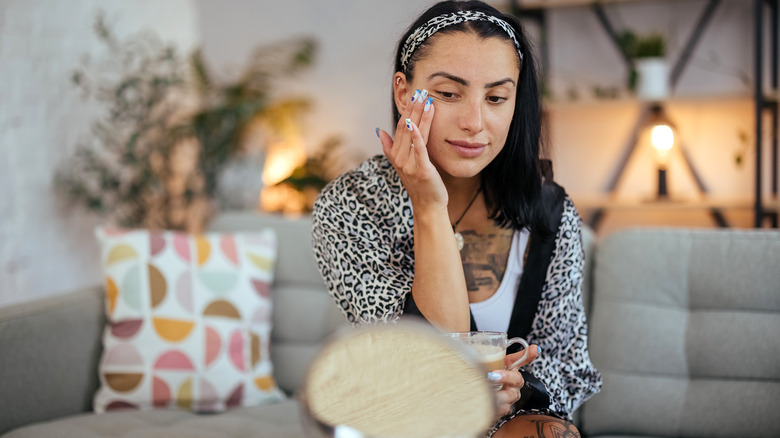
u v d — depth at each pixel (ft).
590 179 11.10
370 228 3.60
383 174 3.70
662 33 10.54
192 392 5.71
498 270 3.76
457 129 3.16
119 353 5.67
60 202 10.17
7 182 9.43
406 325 1.78
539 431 3.30
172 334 5.75
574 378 3.74
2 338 4.95
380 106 12.10
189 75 12.25
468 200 3.77
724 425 4.67
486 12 3.30
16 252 9.52
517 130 3.58
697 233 5.12
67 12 10.32
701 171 10.62
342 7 12.17
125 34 11.34
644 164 10.85
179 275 5.94
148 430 4.92
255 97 11.97
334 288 3.60
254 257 6.22
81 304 5.67
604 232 11.09
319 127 12.39
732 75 10.34
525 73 3.50
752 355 4.69
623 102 10.00
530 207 3.67
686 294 5.00
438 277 3.13
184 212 11.70
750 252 4.91
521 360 3.07
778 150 10.22
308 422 1.75
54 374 5.35
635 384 4.87
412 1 11.82
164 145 11.11
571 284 3.77
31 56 9.77
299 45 12.34
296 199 11.29
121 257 5.93
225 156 11.68
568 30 10.88
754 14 9.87
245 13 12.59
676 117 10.64
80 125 10.50
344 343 1.76
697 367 4.83
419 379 1.74
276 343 6.29
